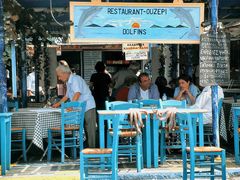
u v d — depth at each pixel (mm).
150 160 6738
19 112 7391
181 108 6910
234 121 6879
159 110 6309
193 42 7344
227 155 7691
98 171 6422
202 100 7570
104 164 5789
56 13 10648
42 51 11312
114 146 5332
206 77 7078
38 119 7352
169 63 12180
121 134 6500
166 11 7309
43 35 10672
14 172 6578
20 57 10438
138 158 6379
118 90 10219
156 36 7324
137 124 6039
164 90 9977
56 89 12086
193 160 5371
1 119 6316
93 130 7715
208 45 7105
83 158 5352
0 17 6863
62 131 7129
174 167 6707
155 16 7305
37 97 11984
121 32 7277
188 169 6000
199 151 5406
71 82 7648
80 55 16750
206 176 5578
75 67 16781
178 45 11516
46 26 11102
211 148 5562
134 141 7254
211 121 7570
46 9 10531
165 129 6801
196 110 6383
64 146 7297
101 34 7250
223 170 5430
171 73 11617
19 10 8898
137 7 7266
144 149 6891
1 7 6871
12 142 7727
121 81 11047
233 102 8391
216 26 7125
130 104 6770
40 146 7391
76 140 7777
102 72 10516
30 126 7355
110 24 7254
